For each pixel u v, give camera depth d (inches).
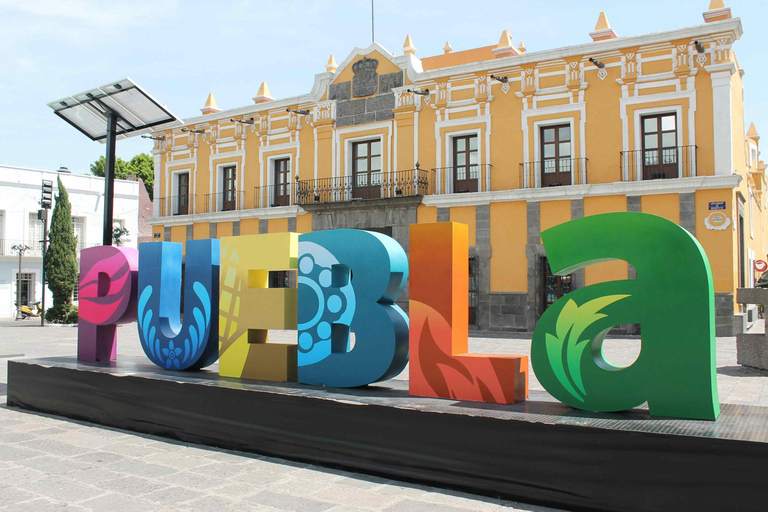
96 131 378.9
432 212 852.6
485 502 167.5
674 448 147.1
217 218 1051.3
